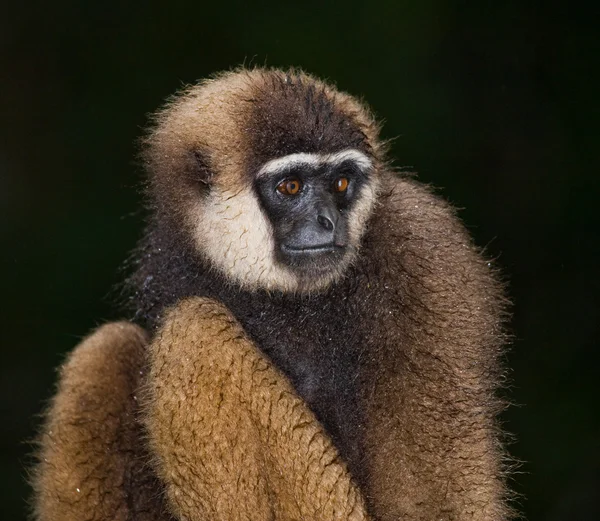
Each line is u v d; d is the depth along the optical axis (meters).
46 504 10.93
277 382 9.69
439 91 22.66
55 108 23.97
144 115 23.77
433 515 9.65
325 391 10.77
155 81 23.97
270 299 11.08
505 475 10.24
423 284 10.18
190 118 11.24
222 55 23.86
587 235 20.80
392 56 23.05
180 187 11.09
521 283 20.75
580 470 18.06
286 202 10.73
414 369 9.90
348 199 10.85
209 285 11.12
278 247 10.77
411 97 22.67
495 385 10.24
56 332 21.62
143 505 10.75
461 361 9.84
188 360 9.55
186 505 9.57
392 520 9.76
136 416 10.76
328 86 11.48
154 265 11.41
